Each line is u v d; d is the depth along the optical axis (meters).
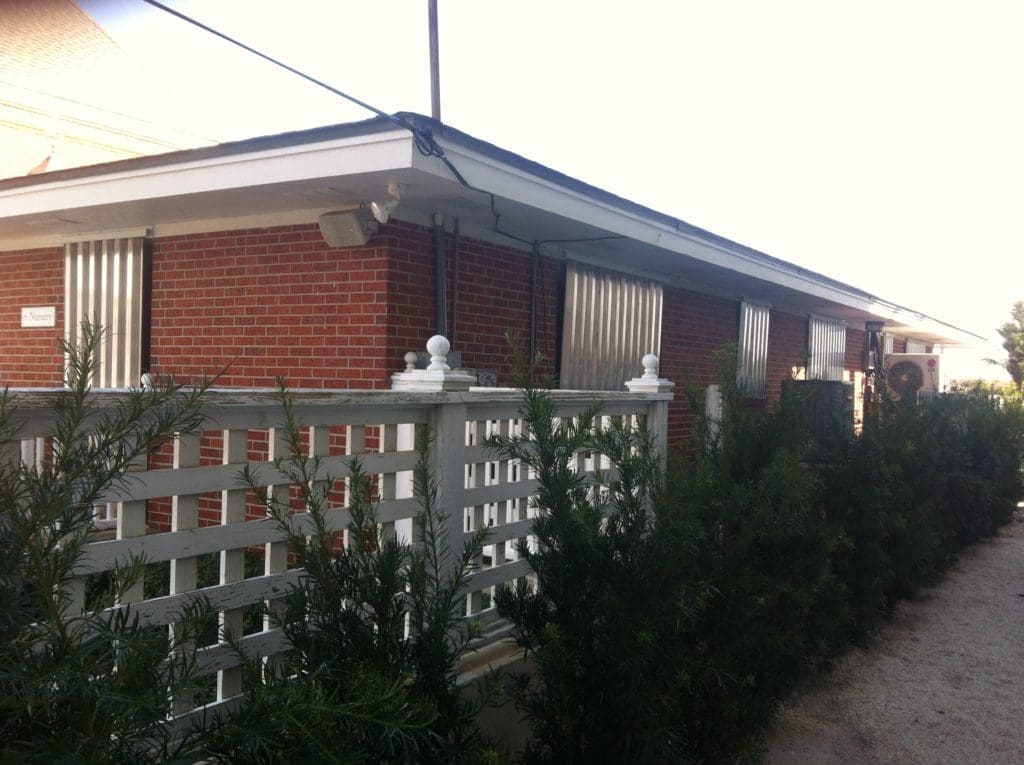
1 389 1.92
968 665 5.52
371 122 5.05
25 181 6.57
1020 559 9.01
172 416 1.94
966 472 8.49
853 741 4.33
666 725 3.07
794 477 3.95
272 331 6.76
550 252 7.90
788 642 4.12
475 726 2.91
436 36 5.21
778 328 13.20
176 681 1.86
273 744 1.82
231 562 2.72
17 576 1.56
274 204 6.25
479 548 3.03
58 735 1.55
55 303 7.97
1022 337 23.06
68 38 8.85
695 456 3.88
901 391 8.84
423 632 2.54
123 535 2.42
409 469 3.44
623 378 8.99
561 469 3.15
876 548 5.57
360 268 6.36
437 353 3.59
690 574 3.14
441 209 6.43
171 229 7.25
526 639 3.13
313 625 2.45
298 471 2.88
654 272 9.48
